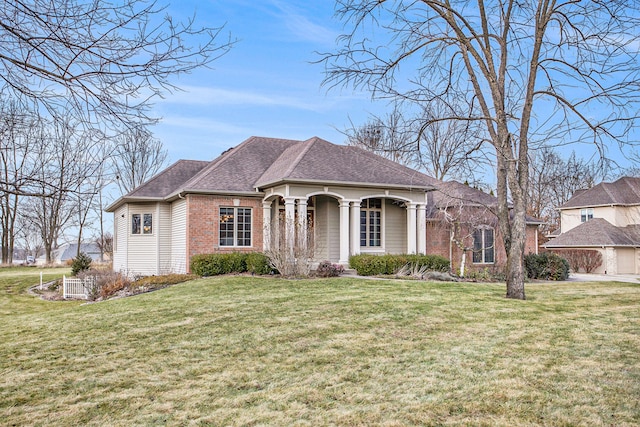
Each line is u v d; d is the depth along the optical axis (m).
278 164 22.83
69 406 6.27
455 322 9.82
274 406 5.99
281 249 18.25
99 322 11.27
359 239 20.92
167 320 10.91
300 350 8.20
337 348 8.22
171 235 23.44
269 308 11.62
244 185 21.48
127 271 22.42
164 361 7.95
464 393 6.08
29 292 24.06
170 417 5.82
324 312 10.94
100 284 20.36
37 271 35.28
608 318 10.20
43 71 4.51
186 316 11.20
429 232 23.78
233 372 7.30
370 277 18.59
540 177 39.50
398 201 23.28
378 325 9.65
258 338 9.01
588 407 5.55
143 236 23.53
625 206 36.78
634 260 34.34
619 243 33.31
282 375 7.07
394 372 6.96
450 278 18.98
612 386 6.14
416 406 5.76
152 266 23.34
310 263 18.67
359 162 22.31
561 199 44.97
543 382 6.34
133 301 14.19
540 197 41.22
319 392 6.36
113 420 5.80
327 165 21.09
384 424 5.34
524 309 11.19
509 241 13.31
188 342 9.00
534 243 25.98
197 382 6.96
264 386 6.68
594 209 38.12
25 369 7.85
